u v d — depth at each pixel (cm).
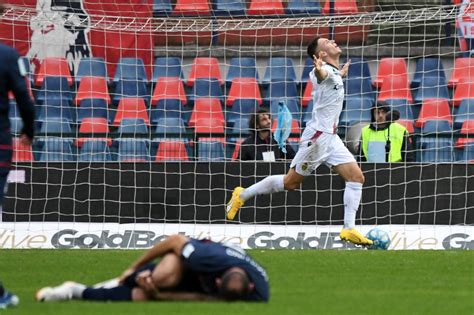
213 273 2742
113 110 6341
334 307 2908
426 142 6081
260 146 5344
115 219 5200
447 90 6488
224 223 5188
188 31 6225
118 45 6512
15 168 5188
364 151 5478
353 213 4666
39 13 6253
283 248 5081
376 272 3925
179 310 2680
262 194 4862
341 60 6619
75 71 6469
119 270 4025
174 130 6284
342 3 6606
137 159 5931
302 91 6512
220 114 6412
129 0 6494
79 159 6003
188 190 5197
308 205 5175
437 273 3900
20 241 5131
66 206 5197
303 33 6581
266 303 2808
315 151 4584
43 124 6306
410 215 5150
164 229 5166
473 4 5794
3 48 2877
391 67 6519
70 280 3700
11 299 2802
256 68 6588
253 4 6619
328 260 4359
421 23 6512
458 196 5131
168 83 6481
